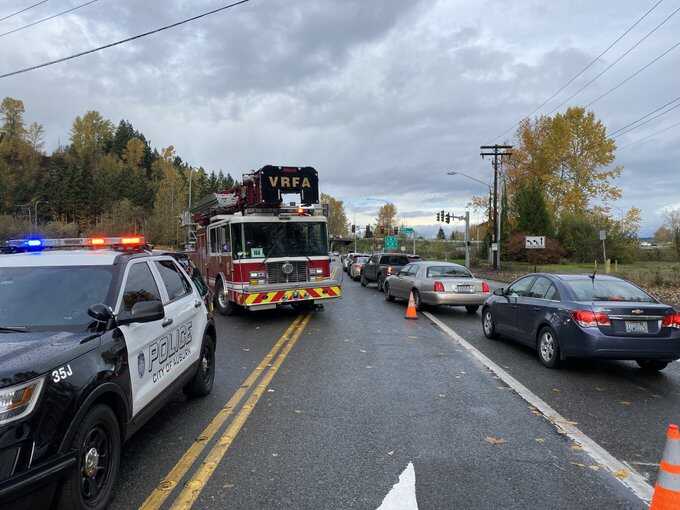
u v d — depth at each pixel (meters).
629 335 7.34
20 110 135.25
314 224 13.62
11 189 104.62
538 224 55.78
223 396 6.45
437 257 77.56
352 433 5.18
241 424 5.42
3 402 2.84
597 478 4.20
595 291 8.13
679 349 7.34
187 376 5.69
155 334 4.73
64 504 3.14
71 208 102.62
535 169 63.84
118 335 4.01
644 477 4.23
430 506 3.72
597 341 7.33
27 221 81.44
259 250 12.98
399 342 10.27
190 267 8.29
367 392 6.66
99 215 100.31
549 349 8.13
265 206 13.27
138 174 127.62
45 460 2.96
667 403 6.34
